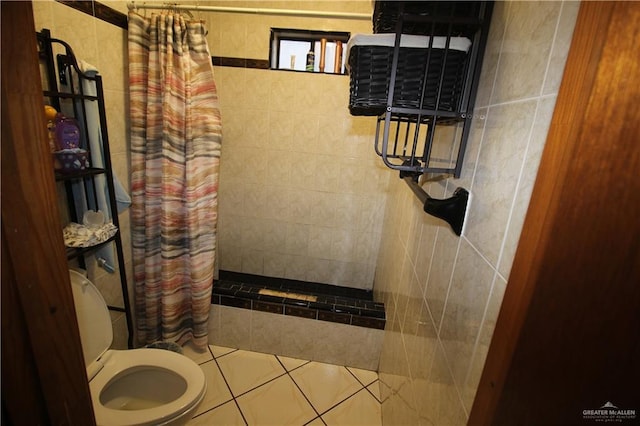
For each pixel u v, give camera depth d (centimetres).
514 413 48
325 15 127
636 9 33
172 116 143
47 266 40
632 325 41
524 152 48
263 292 187
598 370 44
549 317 43
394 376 137
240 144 228
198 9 134
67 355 45
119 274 152
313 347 184
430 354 89
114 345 152
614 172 37
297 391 165
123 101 142
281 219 240
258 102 218
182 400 110
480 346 58
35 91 36
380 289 204
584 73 36
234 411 151
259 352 189
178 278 170
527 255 43
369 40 70
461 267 71
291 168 229
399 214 166
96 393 112
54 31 105
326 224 237
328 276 247
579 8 38
